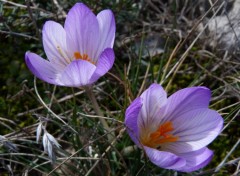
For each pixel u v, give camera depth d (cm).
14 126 37
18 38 42
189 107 28
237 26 42
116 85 39
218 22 43
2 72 41
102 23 29
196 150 27
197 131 28
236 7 43
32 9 41
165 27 44
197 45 43
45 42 30
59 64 30
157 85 26
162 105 27
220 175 35
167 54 40
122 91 39
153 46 43
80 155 31
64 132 34
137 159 30
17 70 41
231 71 41
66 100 37
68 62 30
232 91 38
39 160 35
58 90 40
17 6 42
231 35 42
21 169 35
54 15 41
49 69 29
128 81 33
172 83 40
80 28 30
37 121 37
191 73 41
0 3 40
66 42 30
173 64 41
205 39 42
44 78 28
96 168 31
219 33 42
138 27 45
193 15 45
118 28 44
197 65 41
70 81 28
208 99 27
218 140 37
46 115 37
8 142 29
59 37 30
